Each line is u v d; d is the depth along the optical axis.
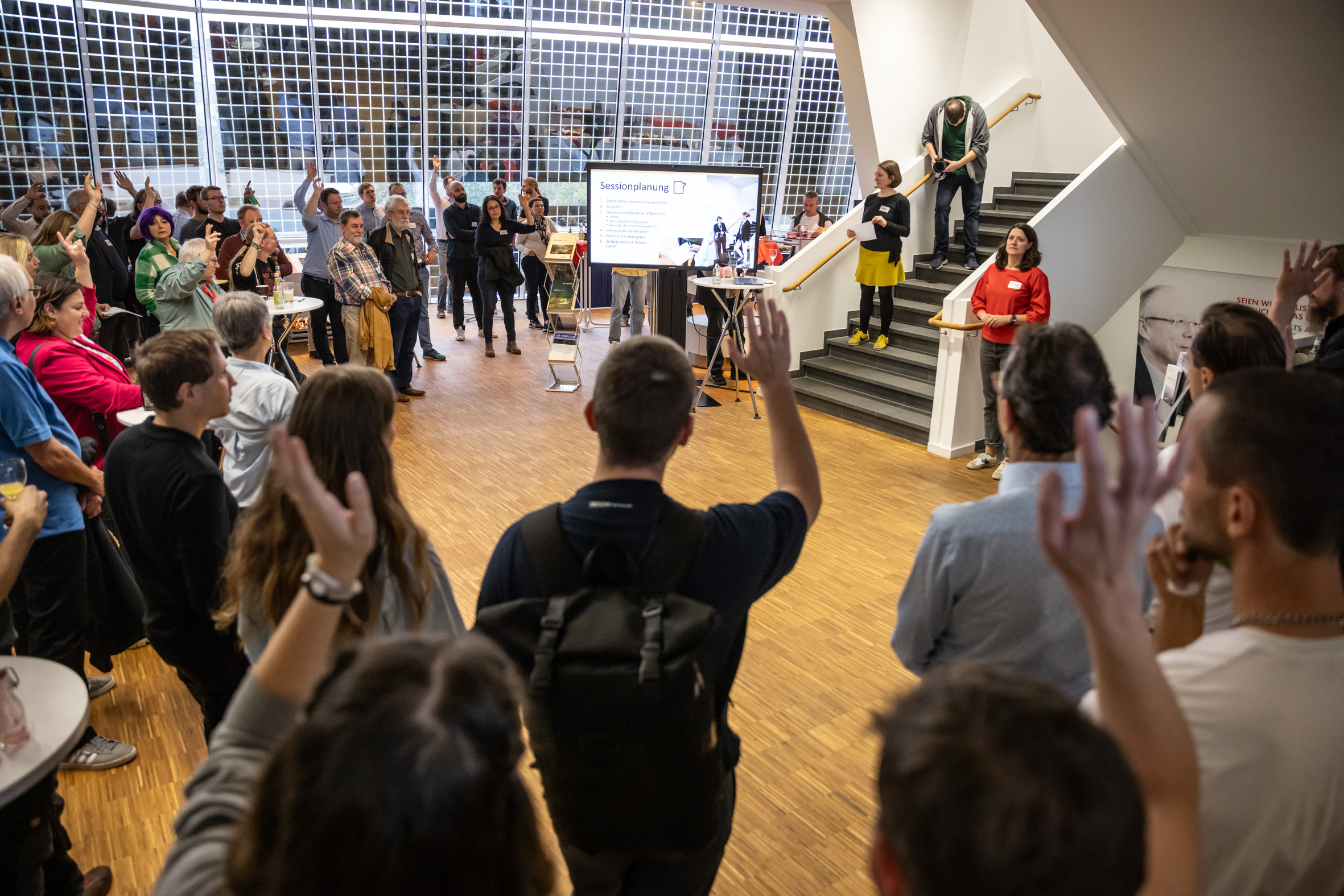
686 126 12.25
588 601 1.34
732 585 1.46
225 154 9.95
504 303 8.63
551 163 11.75
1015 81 8.99
